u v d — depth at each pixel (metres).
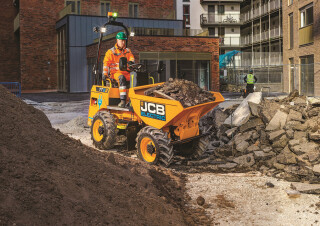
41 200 3.10
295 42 24.61
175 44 29.36
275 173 6.31
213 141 8.66
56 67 42.09
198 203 4.94
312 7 22.11
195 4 54.31
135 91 7.51
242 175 6.37
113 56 8.41
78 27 36.78
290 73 24.30
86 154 4.90
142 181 5.12
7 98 4.86
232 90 34.22
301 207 4.77
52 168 3.86
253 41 50.69
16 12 45.09
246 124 8.27
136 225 3.58
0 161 3.37
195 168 6.94
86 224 3.16
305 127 7.18
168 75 29.45
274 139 7.14
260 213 4.64
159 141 6.75
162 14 43.88
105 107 8.59
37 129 4.53
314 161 6.18
